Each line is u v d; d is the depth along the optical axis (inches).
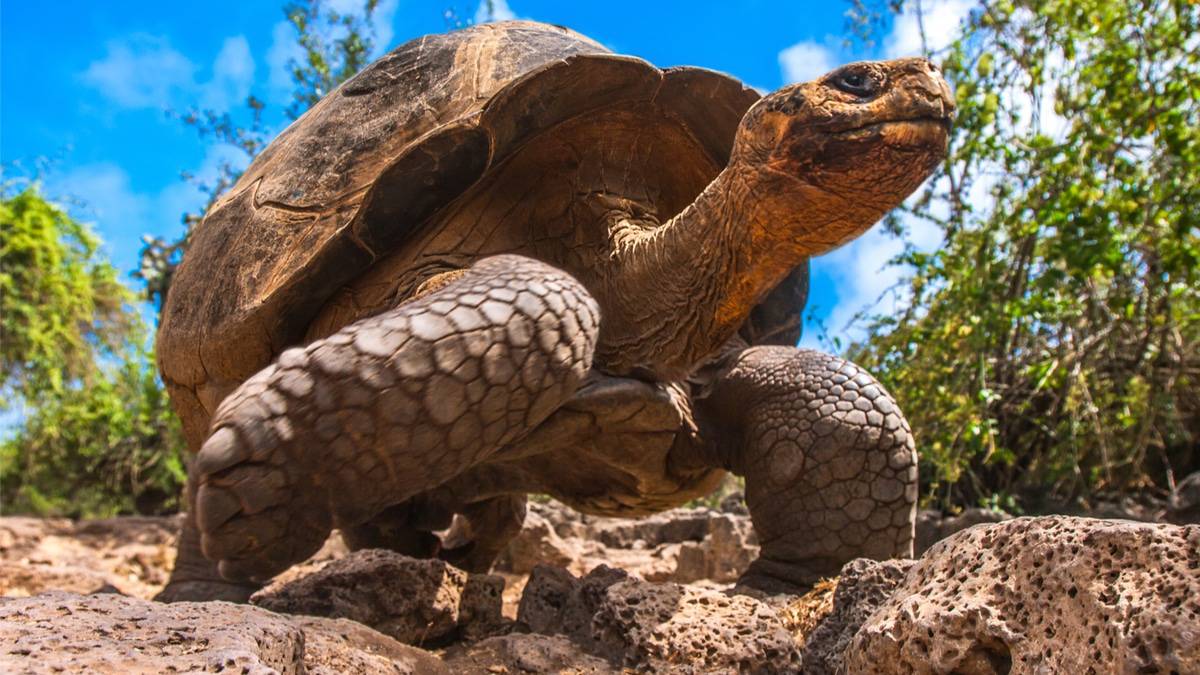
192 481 82.8
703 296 112.6
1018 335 257.3
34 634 62.8
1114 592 58.1
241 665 59.0
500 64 125.2
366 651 88.0
